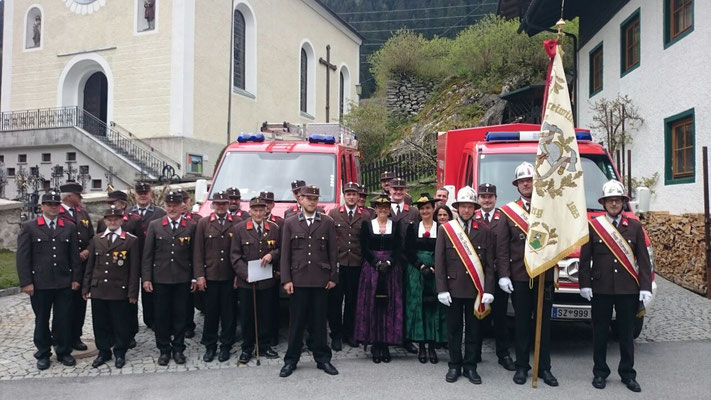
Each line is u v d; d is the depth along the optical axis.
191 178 20.27
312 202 6.03
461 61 25.75
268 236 6.42
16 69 23.06
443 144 9.90
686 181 10.45
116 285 6.19
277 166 8.72
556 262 5.39
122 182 19.56
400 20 52.22
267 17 26.23
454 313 5.73
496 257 5.77
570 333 7.46
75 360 6.36
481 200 6.10
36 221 6.16
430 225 6.32
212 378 5.80
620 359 5.86
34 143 20.73
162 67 20.59
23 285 6.03
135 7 21.02
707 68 9.73
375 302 6.22
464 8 50.69
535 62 22.47
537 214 5.45
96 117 22.97
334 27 34.00
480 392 5.33
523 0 18.55
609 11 14.22
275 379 5.74
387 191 8.30
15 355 6.61
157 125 20.61
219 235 6.43
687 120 10.65
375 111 25.25
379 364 6.25
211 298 6.45
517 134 8.15
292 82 28.80
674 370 5.88
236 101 23.69
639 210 7.25
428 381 5.66
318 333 6.03
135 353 6.71
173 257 6.30
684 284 9.80
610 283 5.44
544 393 5.29
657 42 11.58
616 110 13.09
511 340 6.95
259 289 6.38
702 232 9.23
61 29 22.31
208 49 21.70
